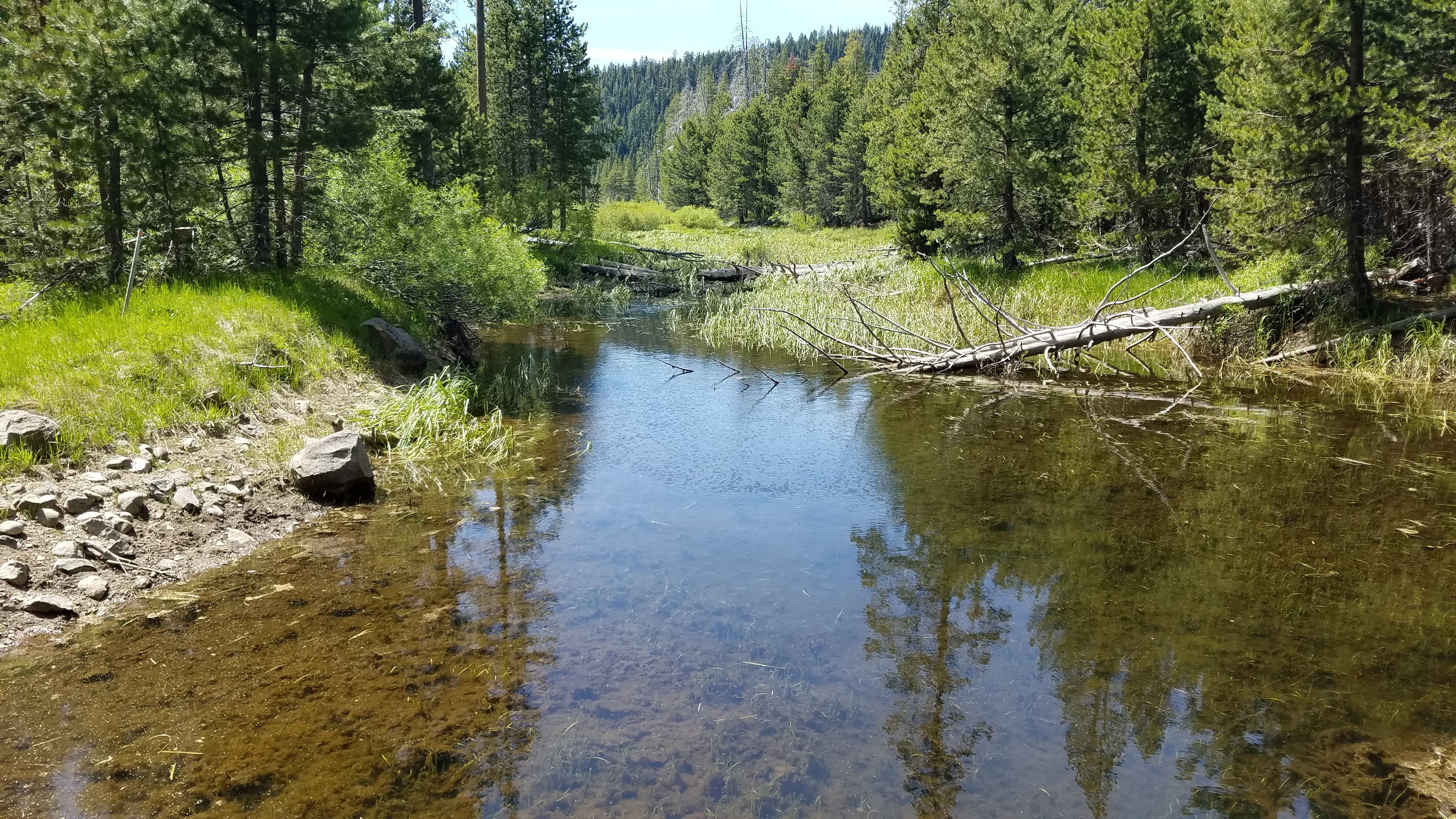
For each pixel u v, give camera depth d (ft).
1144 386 35.65
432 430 26.14
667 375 38.96
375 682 12.23
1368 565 17.04
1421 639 13.92
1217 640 13.92
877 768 10.57
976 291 40.81
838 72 183.32
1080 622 14.64
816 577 16.60
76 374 20.47
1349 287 37.60
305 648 13.15
